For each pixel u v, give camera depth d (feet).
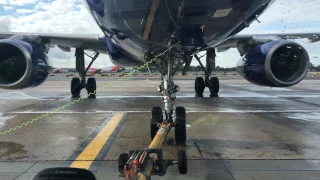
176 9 12.83
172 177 11.75
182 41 15.78
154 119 17.07
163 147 15.90
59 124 22.13
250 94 45.73
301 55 23.95
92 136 18.45
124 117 25.05
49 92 50.55
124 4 12.87
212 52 38.06
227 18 13.92
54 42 31.55
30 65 23.16
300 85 70.49
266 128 20.61
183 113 16.87
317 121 23.24
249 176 11.80
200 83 40.86
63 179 6.43
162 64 19.39
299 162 13.44
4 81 24.07
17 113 27.22
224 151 15.17
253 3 13.19
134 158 9.17
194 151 15.16
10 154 14.79
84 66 39.88
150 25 14.29
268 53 24.02
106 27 16.28
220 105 32.24
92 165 13.25
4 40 23.91
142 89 57.77
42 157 14.34
